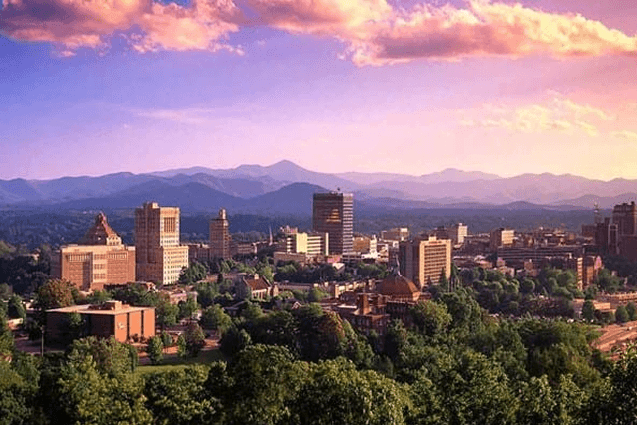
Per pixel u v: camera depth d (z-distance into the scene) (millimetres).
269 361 168750
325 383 157125
